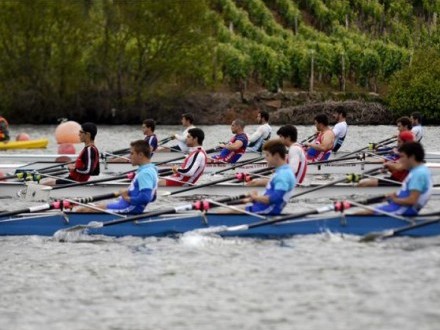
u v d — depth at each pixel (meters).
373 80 153.62
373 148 67.50
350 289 32.62
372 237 39.78
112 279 35.66
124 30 154.38
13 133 135.38
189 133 55.53
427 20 163.75
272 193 41.50
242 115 148.75
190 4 150.62
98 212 43.66
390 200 40.81
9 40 155.12
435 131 115.06
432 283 32.84
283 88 159.38
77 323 30.50
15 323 30.75
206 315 30.66
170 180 55.44
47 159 80.56
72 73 156.12
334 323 29.14
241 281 34.47
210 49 154.38
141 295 33.34
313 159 64.38
